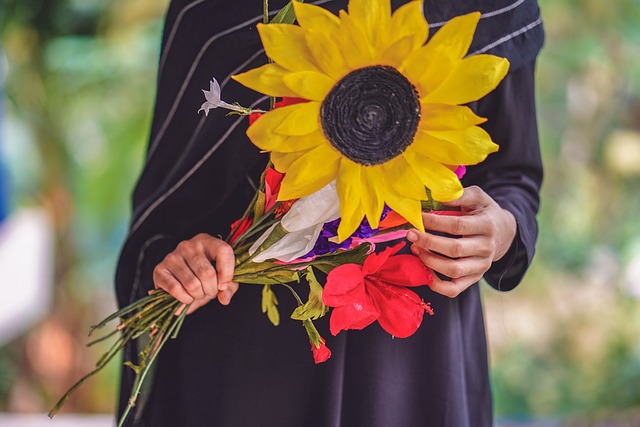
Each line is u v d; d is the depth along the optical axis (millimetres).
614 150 5105
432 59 1224
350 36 1215
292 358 1583
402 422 1606
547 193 5180
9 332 4355
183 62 1609
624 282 5094
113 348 1475
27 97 4816
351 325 1358
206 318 1635
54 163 4938
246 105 1529
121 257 1678
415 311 1377
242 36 1556
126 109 4961
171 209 1629
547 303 5098
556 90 5105
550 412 4820
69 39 4801
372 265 1366
